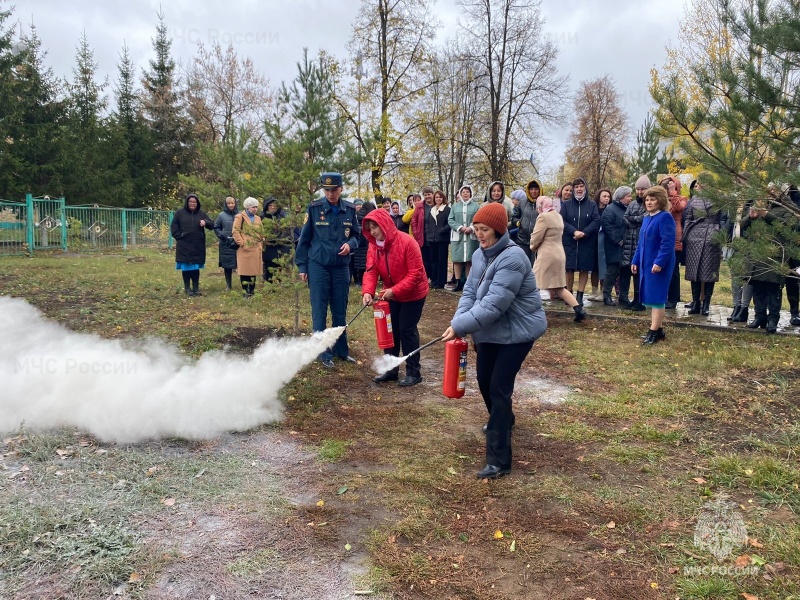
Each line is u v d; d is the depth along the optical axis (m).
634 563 2.89
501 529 3.20
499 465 3.83
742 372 6.04
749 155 6.49
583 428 4.67
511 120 26.91
